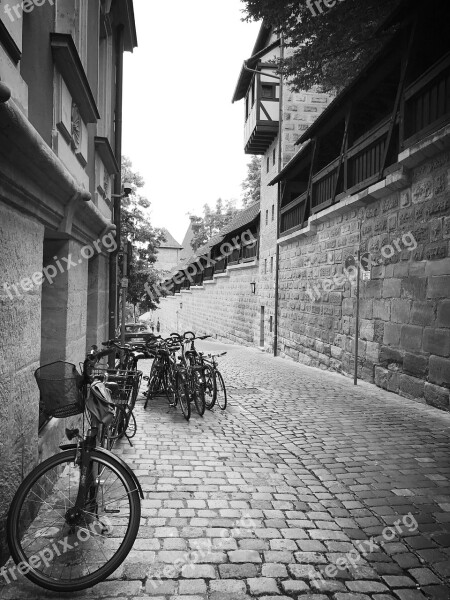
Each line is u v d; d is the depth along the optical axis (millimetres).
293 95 20875
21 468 3250
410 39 8680
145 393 8688
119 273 15977
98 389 3244
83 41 5695
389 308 9578
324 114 12961
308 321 15422
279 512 3834
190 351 8258
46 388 2982
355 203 10883
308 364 15273
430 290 8086
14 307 3133
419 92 8336
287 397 9000
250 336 25828
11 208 3096
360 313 11148
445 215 7680
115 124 10766
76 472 3293
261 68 21594
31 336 3479
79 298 5711
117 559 2742
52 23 4262
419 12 8086
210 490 4273
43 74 4191
